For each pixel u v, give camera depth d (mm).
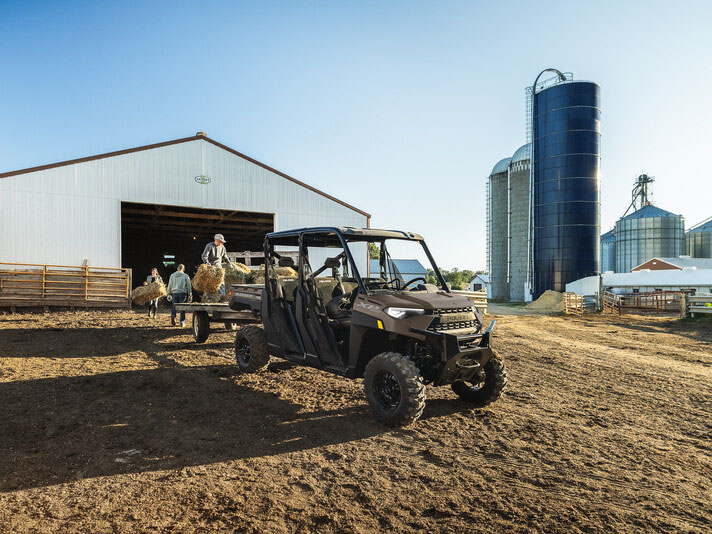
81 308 16078
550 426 4852
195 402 5461
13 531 2703
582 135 37625
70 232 16172
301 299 5699
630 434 4684
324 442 4285
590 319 20859
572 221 37781
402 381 4523
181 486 3355
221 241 11070
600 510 3088
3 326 11453
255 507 3061
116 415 4961
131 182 17250
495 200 49250
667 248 52500
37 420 4730
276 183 20328
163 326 11758
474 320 5008
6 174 15250
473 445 4266
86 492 3238
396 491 3332
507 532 2789
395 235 5852
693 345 11641
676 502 3227
